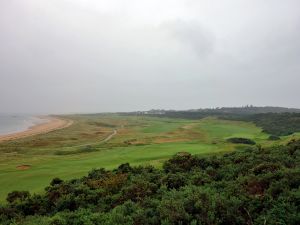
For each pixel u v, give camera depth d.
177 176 18.75
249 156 23.62
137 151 48.56
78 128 148.25
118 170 24.27
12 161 47.06
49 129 147.25
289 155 22.50
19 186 26.47
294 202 11.74
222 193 14.19
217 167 22.42
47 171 32.88
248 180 15.49
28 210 16.62
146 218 11.97
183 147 51.66
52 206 16.55
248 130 110.56
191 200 12.76
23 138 104.50
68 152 59.69
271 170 17.31
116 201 15.80
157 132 116.25
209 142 64.44
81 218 13.00
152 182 18.77
